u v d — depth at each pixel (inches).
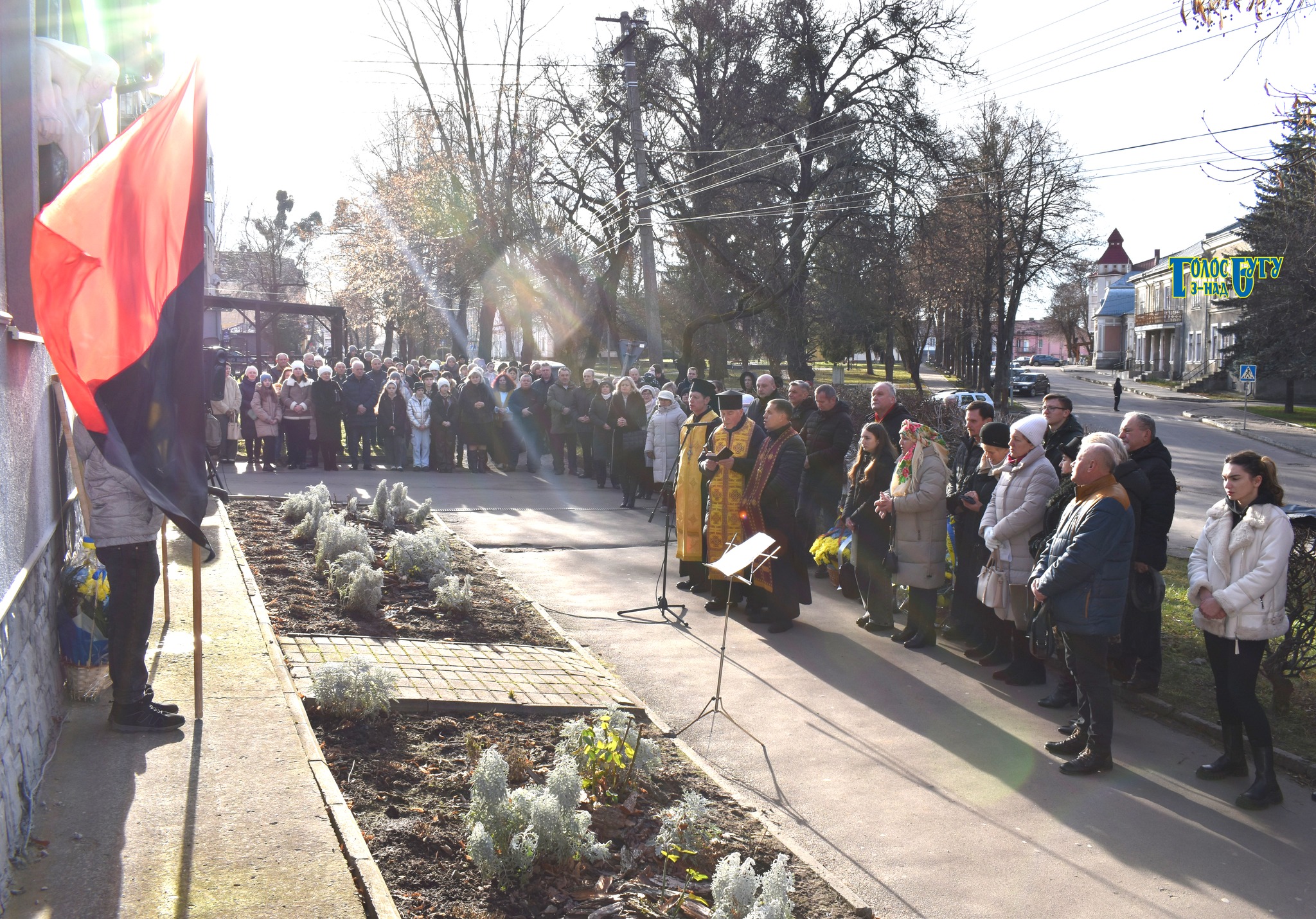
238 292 2374.5
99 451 191.5
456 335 1692.9
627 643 325.4
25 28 197.8
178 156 197.2
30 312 198.5
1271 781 214.7
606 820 184.1
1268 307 1627.7
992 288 1839.3
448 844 167.3
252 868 149.7
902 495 325.7
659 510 614.5
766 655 318.0
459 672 261.7
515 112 1262.3
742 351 1472.7
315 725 212.5
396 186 1444.4
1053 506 258.8
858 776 224.7
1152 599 274.7
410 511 491.8
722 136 1267.2
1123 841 197.0
